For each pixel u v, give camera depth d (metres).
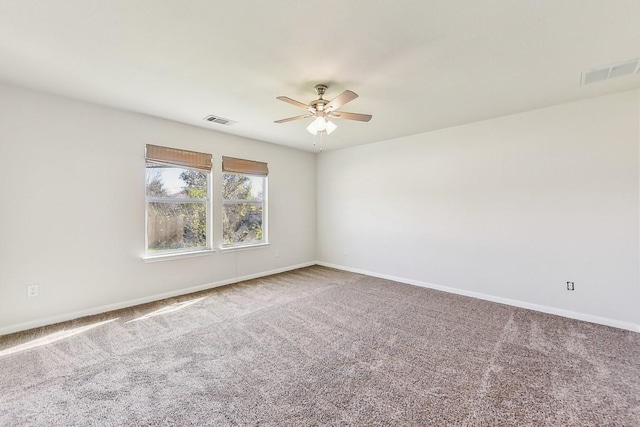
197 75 2.56
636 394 1.93
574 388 1.99
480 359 2.37
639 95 2.88
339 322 3.11
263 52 2.19
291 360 2.35
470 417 1.72
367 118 2.86
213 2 1.65
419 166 4.54
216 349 2.52
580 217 3.21
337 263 5.74
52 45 2.10
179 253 3.98
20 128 2.83
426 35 1.98
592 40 2.03
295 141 5.05
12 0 1.61
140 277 3.65
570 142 3.25
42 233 2.96
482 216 3.91
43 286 2.97
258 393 1.94
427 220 4.46
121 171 3.47
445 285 4.28
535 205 3.49
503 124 3.71
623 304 2.99
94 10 1.71
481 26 1.88
